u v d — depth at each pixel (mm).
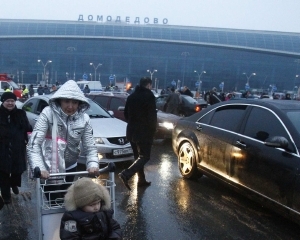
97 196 2232
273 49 98812
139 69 99062
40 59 96125
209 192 5219
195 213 4398
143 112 5000
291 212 3650
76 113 2947
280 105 4430
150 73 99062
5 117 4293
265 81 99875
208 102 17781
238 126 4738
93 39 95375
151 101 4977
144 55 98688
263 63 99312
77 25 98625
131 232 3832
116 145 6289
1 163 4258
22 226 3906
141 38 97062
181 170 5984
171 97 13469
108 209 2350
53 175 2641
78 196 2217
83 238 2234
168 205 4652
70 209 2246
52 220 2553
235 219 4238
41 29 97125
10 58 95250
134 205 4629
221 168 4875
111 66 98375
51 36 93625
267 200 4004
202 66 99625
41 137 2834
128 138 5234
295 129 3914
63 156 2902
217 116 5312
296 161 3648
